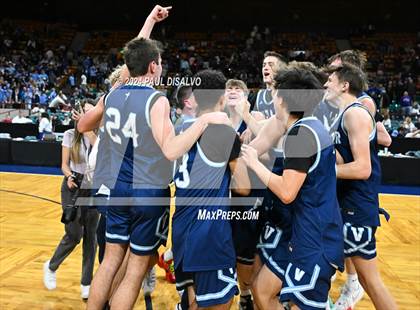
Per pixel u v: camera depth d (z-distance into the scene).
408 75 16.95
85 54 20.20
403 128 9.88
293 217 2.04
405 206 6.78
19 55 18.72
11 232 4.77
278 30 21.02
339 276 3.83
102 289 2.25
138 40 2.20
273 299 2.21
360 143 2.21
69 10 22.39
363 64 2.66
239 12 21.08
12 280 3.47
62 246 3.22
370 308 3.18
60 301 3.13
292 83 1.95
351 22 20.53
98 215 3.07
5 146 9.44
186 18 21.39
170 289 3.43
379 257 4.32
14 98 14.00
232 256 2.03
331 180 2.00
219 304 1.99
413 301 3.29
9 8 22.50
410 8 20.03
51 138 9.53
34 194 6.78
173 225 2.05
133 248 2.18
